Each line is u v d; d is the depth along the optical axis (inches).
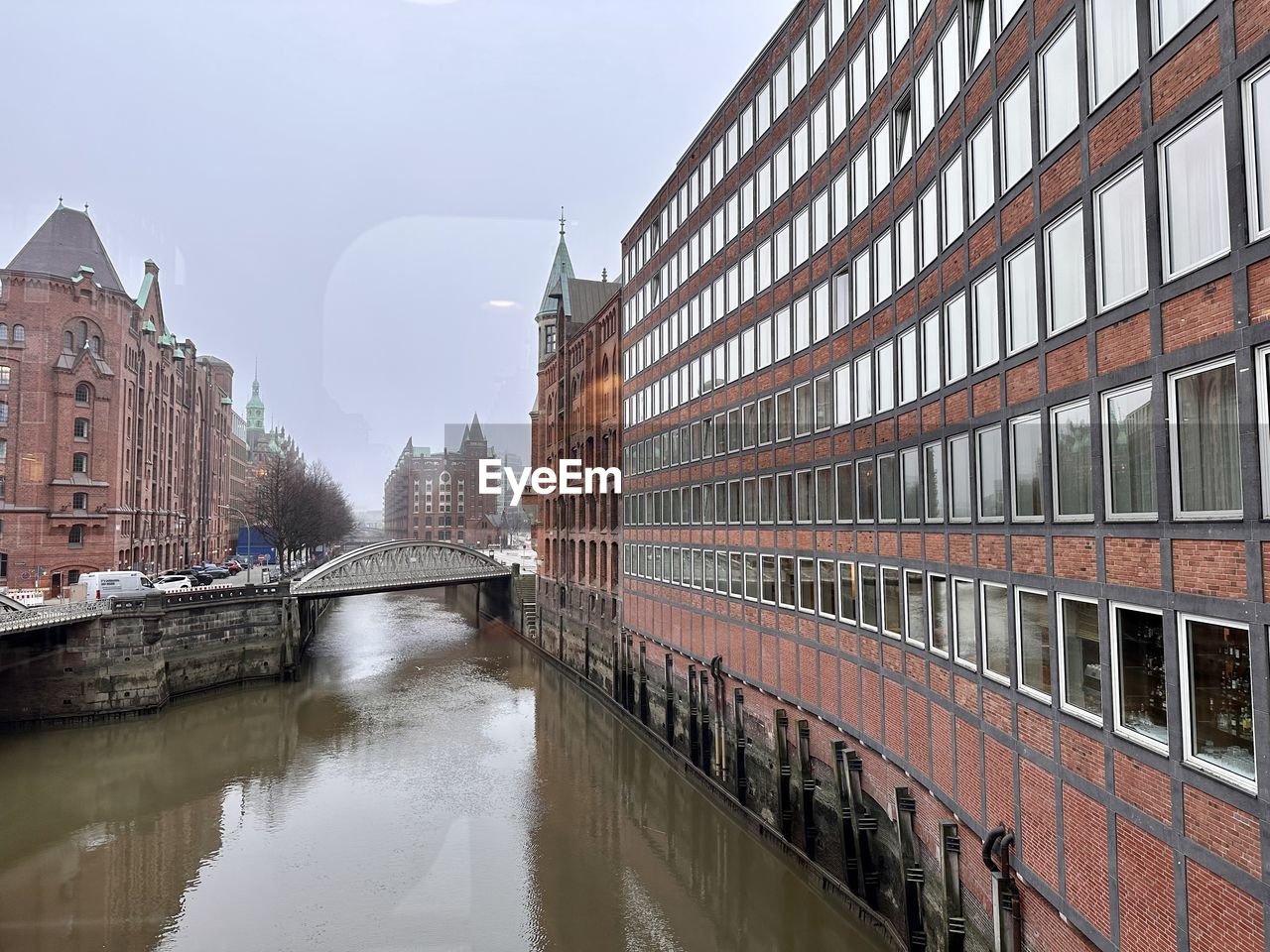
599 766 1178.0
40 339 2070.6
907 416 577.3
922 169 556.7
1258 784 261.1
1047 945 405.7
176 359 2874.0
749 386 925.2
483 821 943.0
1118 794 339.0
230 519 3949.3
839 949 649.6
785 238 832.3
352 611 2940.5
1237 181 267.9
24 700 1343.5
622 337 1545.3
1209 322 283.4
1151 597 316.5
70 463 2091.5
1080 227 367.9
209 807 996.6
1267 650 258.7
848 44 691.4
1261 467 261.4
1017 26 424.2
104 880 794.2
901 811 589.6
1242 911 269.0
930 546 540.1
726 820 937.5
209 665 1608.0
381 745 1277.1
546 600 2103.8
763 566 877.8
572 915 706.8
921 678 554.6
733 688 967.6
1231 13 270.4
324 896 751.1
